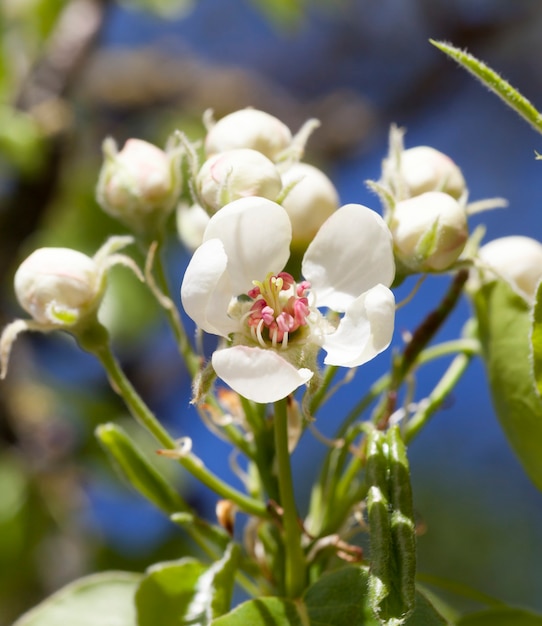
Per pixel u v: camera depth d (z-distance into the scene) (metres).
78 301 0.27
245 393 0.24
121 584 0.30
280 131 0.27
